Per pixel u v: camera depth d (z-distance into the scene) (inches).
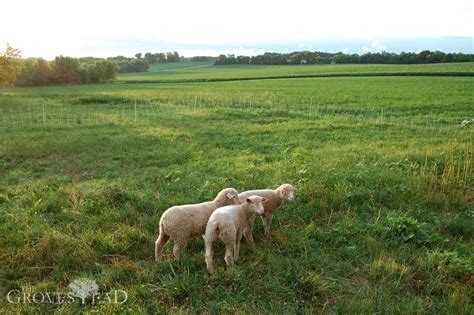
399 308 212.4
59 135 793.6
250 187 397.1
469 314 210.8
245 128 876.0
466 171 416.2
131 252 275.7
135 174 510.3
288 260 257.9
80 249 269.6
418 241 287.3
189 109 1291.8
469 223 316.2
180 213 265.7
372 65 4200.3
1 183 470.9
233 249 268.5
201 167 500.4
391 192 378.9
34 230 295.7
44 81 3351.4
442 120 1002.1
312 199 360.2
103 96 1774.1
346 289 235.6
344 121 978.7
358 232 300.8
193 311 213.0
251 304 217.6
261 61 5999.0
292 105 1384.1
